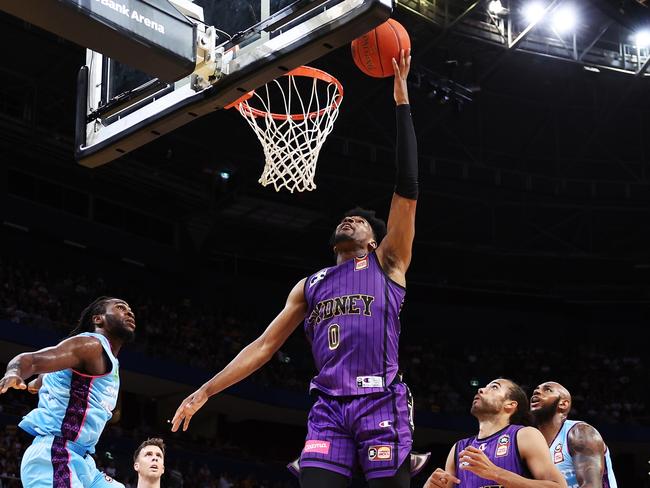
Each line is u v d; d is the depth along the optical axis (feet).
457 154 98.53
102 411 16.42
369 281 12.02
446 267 110.11
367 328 11.71
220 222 98.02
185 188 90.33
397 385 11.60
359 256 12.59
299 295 12.60
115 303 17.30
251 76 18.25
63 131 84.23
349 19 16.47
